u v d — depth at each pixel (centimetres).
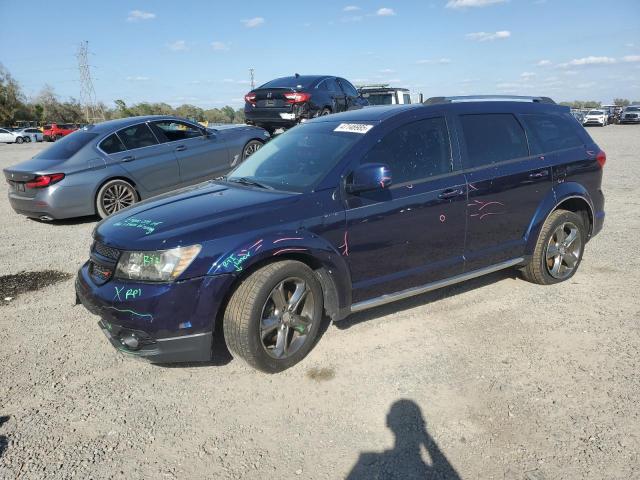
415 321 433
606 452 272
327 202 370
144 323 321
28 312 476
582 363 360
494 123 466
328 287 376
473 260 445
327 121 458
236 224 341
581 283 510
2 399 338
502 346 388
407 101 1773
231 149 980
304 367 367
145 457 281
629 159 1472
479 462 269
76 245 699
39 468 273
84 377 364
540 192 480
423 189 408
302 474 265
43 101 8488
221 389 345
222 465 274
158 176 864
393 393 332
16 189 810
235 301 338
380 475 263
